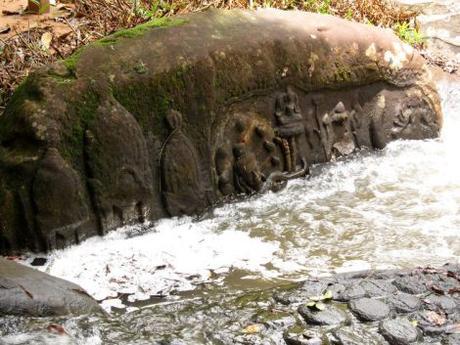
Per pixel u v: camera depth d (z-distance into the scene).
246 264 5.11
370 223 5.61
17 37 6.79
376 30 6.68
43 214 5.06
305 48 6.16
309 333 4.15
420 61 6.89
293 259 5.17
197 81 5.56
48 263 5.02
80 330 4.07
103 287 4.82
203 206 5.70
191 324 4.25
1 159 5.12
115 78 5.27
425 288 4.55
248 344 4.07
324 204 5.89
